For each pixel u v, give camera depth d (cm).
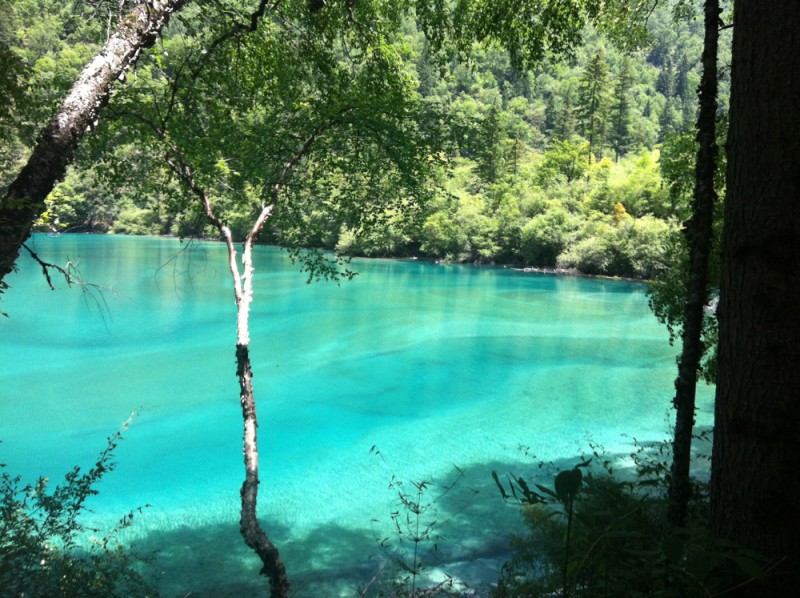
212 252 4062
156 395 1336
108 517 805
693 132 705
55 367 1542
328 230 629
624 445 1062
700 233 425
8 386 1377
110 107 539
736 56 215
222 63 563
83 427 1141
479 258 5050
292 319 2278
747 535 203
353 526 782
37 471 945
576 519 178
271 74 609
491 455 1029
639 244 4059
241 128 594
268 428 1162
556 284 3716
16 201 282
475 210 5119
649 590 205
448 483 914
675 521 367
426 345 1895
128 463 989
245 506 408
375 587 631
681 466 386
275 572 378
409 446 1078
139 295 2661
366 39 655
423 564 679
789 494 196
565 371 1620
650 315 2545
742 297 209
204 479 937
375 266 4703
